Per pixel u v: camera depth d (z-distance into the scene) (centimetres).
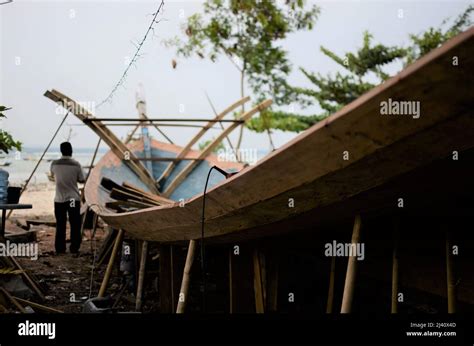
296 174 257
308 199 272
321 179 252
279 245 371
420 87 194
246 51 1741
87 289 574
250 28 1691
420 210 279
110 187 721
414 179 241
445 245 303
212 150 936
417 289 337
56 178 791
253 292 375
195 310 445
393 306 312
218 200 313
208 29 1678
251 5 1625
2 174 554
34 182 1984
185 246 450
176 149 1002
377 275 354
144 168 891
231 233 340
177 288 446
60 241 784
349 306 267
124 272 588
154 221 406
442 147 216
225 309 455
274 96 1930
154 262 556
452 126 204
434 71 186
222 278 477
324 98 1978
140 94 1105
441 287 309
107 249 705
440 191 253
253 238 349
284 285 406
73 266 691
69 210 790
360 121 216
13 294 503
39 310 448
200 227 357
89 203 620
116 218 482
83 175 809
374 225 324
